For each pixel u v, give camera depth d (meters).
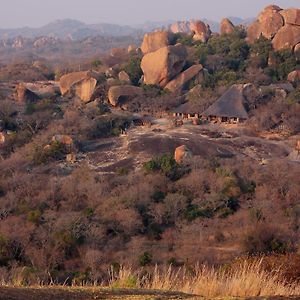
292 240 61.81
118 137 115.44
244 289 17.72
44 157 99.69
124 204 74.06
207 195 76.69
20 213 73.56
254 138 114.50
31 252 59.12
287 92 136.50
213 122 127.75
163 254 61.12
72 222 66.88
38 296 14.37
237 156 100.69
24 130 116.81
